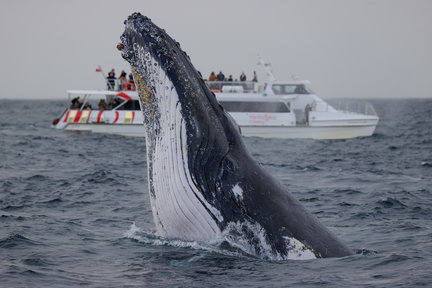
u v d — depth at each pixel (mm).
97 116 115062
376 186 57875
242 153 25938
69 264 26766
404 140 121250
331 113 116000
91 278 24453
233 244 25641
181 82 24828
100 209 43844
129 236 32344
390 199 47688
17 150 92375
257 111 113062
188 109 24812
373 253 27797
